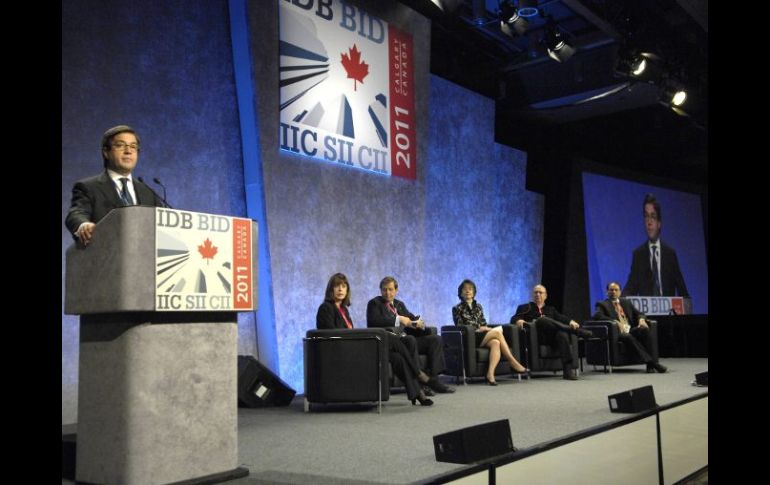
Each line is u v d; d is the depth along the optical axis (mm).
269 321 5777
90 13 4918
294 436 3504
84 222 2287
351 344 4512
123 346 2195
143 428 2176
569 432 3404
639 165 12367
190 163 5512
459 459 2633
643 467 3018
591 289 10422
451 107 8367
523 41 9172
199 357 2342
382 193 6914
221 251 2387
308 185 6164
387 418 4129
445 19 7996
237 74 5863
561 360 6656
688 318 9945
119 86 5059
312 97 6266
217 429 2373
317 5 6367
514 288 9602
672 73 8594
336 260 6379
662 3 8250
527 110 9984
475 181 8633
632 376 6672
